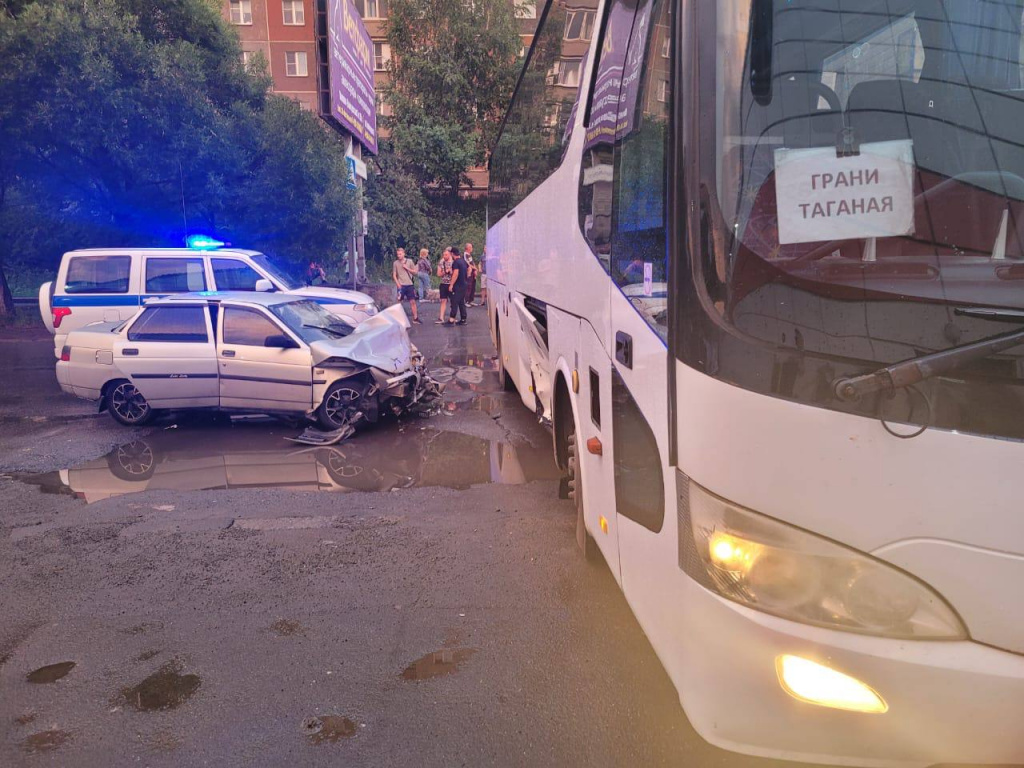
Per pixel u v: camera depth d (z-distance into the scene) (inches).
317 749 111.2
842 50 78.7
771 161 77.7
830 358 72.0
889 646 72.2
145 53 663.8
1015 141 76.0
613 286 120.5
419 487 241.4
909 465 70.3
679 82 84.9
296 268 863.7
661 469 93.0
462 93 1576.0
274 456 283.0
